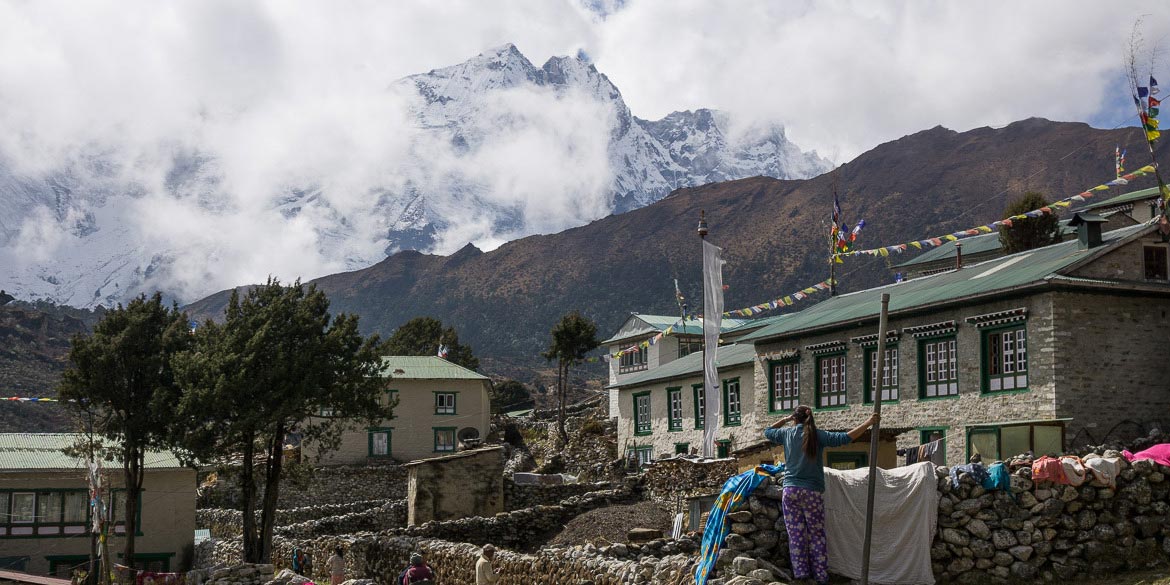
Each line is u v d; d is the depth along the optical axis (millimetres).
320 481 71500
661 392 63469
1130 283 32781
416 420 79750
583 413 102000
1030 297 33250
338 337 51125
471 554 29328
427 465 45125
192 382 48531
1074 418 31969
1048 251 37875
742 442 53094
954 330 36156
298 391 49000
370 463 77500
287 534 50781
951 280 40250
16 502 52031
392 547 35344
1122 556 18938
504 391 136875
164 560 53781
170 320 51594
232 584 38031
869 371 40156
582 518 42031
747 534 18188
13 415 116000
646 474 45188
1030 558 18688
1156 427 31953
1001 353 34500
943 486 19047
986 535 18828
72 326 172000
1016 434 26438
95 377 48844
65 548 52312
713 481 40250
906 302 38531
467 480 45562
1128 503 19219
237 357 48719
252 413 47625
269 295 51625
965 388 35594
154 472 54344
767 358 46375
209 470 60781
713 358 37156
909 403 38031
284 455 75938
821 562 17719
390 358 83125
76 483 53000
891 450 29547
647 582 19438
